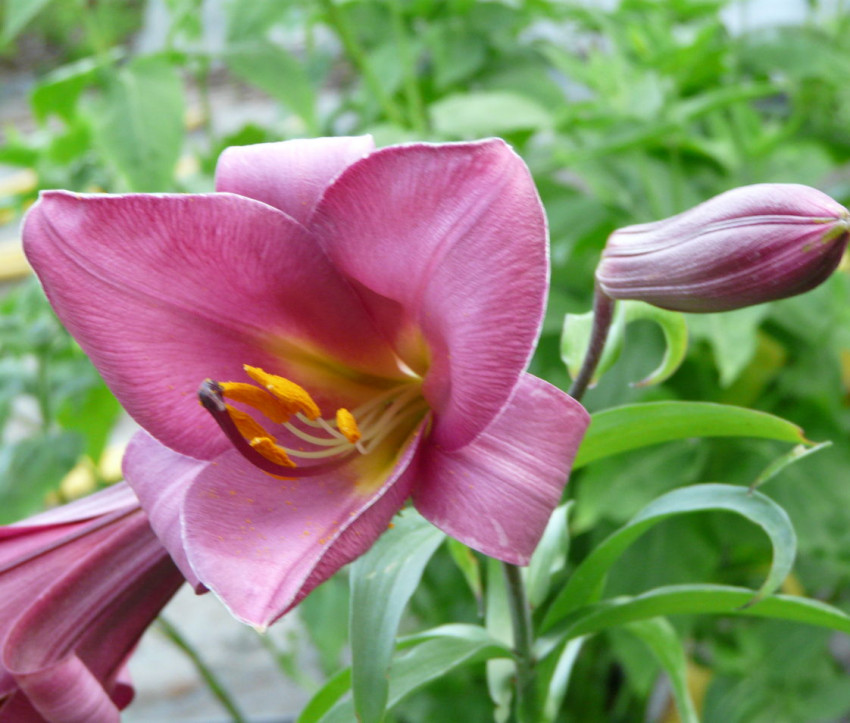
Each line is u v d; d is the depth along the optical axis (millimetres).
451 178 315
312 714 432
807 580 778
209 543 335
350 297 365
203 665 680
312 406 361
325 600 727
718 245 323
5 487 672
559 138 790
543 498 330
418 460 348
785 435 389
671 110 738
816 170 819
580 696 813
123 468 379
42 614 387
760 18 1095
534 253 308
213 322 360
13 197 764
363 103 914
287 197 357
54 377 718
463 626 444
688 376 750
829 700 732
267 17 807
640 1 862
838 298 736
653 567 699
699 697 837
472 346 322
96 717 392
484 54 873
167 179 684
